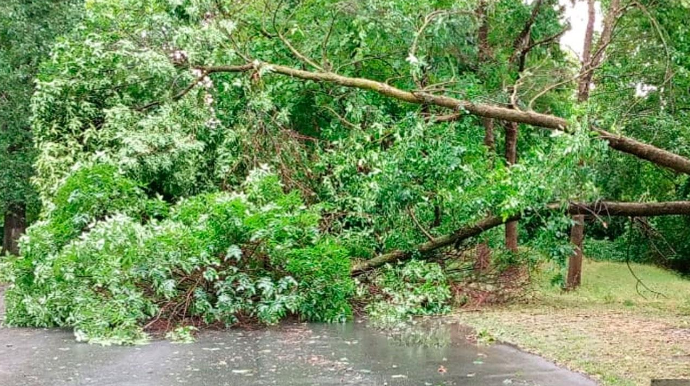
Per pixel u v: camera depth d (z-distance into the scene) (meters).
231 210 8.50
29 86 16.95
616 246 20.61
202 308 8.34
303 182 11.15
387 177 9.76
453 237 10.21
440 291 9.59
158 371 5.84
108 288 8.07
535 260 10.73
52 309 8.41
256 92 11.23
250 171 10.27
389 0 11.64
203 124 11.20
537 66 12.01
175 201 11.14
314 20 12.69
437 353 6.59
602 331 7.77
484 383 5.29
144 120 10.49
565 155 8.55
